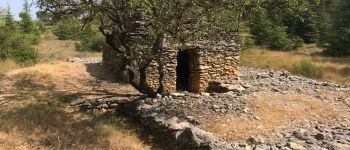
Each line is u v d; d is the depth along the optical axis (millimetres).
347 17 33500
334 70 25078
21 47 20719
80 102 13133
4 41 20453
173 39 13000
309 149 8602
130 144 10234
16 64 17719
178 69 18062
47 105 12562
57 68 16391
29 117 11234
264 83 15484
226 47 16375
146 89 13586
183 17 12289
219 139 9469
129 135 11000
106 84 15531
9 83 14516
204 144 8906
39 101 12859
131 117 12641
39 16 12789
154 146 10414
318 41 37281
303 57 31000
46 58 23359
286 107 11922
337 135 9664
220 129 10125
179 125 10195
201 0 11812
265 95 13203
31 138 9906
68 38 41344
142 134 11406
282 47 36250
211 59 16125
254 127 10266
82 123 11391
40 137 10023
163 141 10523
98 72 16641
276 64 26000
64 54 26531
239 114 11164
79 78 15812
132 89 15188
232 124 10445
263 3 12898
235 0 12039
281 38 36250
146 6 11406
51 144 9734
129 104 13062
